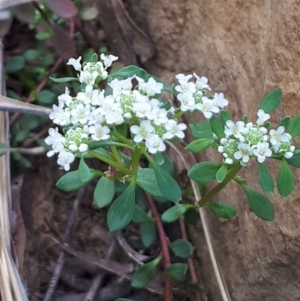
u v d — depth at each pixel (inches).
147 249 5.8
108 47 7.1
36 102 6.4
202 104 4.2
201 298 5.5
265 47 5.1
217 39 5.9
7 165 5.5
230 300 5.1
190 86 4.2
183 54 6.5
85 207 6.0
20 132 6.1
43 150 6.0
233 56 5.6
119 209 4.4
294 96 4.6
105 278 5.6
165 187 4.1
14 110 5.3
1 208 5.2
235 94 5.5
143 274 5.1
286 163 4.1
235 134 4.1
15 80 6.7
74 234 5.9
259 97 5.1
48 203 6.0
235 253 5.3
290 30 4.7
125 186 5.5
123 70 4.5
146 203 5.8
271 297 4.9
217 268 5.2
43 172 6.1
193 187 5.6
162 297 5.5
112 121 3.9
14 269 4.8
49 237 5.8
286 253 4.7
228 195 5.5
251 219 5.0
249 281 5.1
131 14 7.1
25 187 6.0
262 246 4.9
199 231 5.7
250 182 5.1
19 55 6.9
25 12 6.4
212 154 5.7
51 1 6.2
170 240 5.9
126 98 3.9
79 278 5.6
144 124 3.9
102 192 4.7
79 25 6.9
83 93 4.1
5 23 6.2
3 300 4.8
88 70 4.3
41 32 6.8
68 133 4.0
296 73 4.6
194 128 4.5
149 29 6.9
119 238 5.7
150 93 4.1
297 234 4.5
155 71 6.9
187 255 5.3
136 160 4.4
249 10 5.4
